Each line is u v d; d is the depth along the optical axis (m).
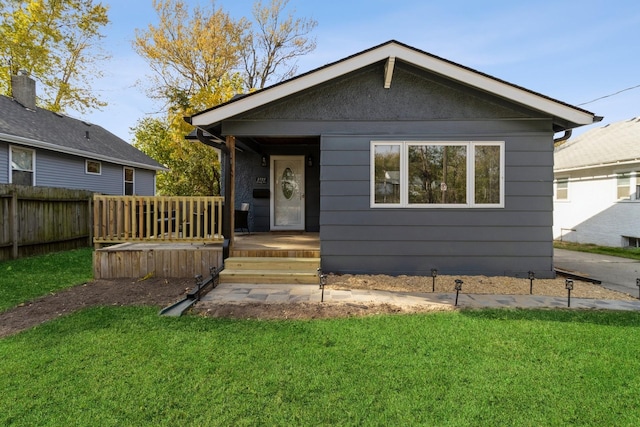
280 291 5.52
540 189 6.37
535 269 6.39
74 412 2.36
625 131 13.51
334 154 6.52
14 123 11.74
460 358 3.13
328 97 6.52
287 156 9.64
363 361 3.07
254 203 9.68
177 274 6.56
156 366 2.98
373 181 6.48
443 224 6.45
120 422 2.26
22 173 11.42
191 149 20.52
